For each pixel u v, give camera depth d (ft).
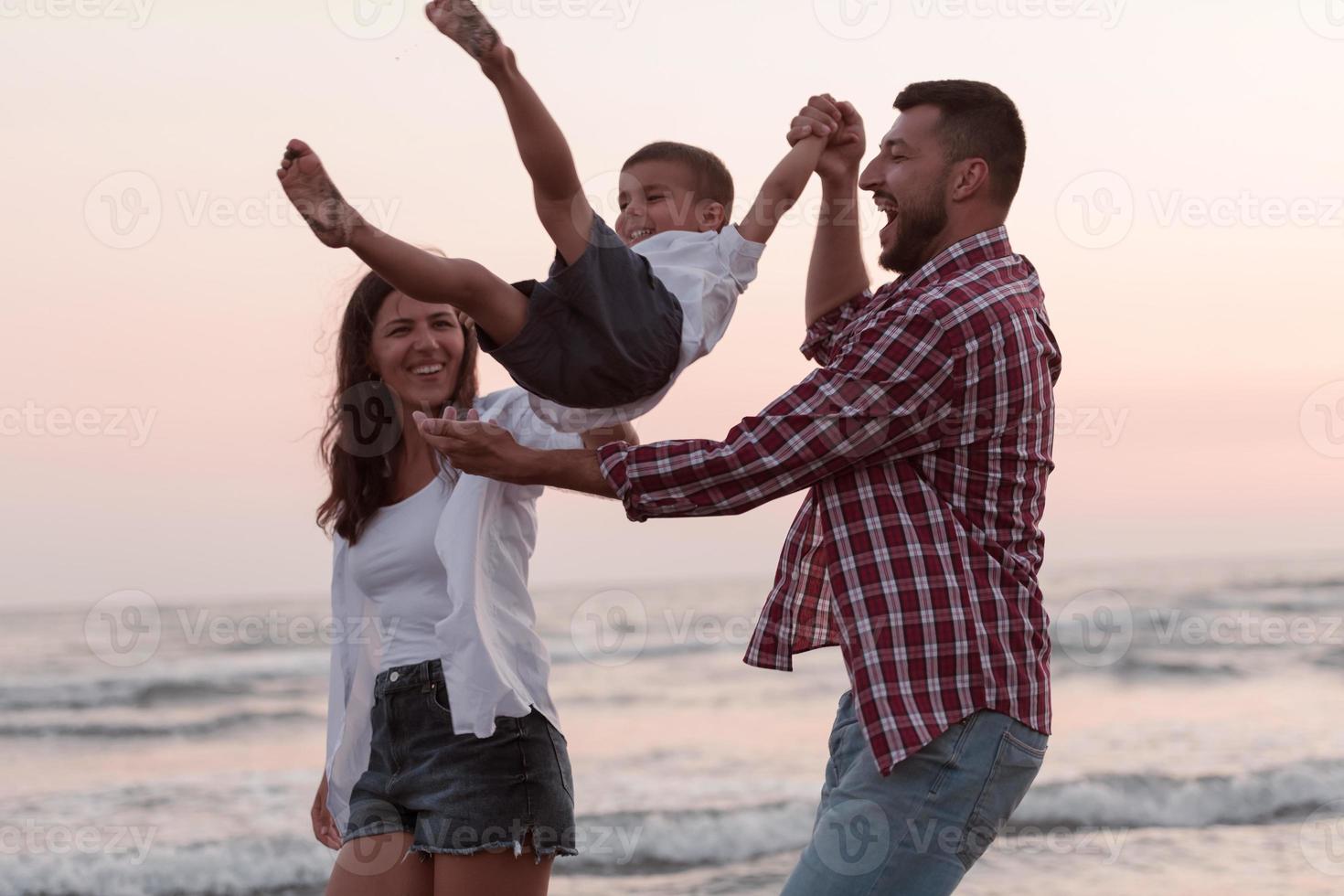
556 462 7.92
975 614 7.86
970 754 7.79
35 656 69.67
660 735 45.21
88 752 43.98
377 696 9.58
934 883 7.90
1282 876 21.84
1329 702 45.50
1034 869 22.34
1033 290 8.60
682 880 24.13
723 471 7.72
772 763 38.96
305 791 36.24
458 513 9.14
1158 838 25.11
